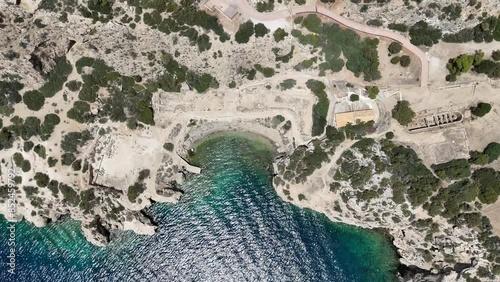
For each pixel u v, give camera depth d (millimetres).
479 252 100125
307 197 109625
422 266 108000
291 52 105312
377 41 101750
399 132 106125
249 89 110812
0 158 111812
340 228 113000
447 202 99188
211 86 110500
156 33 100438
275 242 113688
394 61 102625
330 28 101375
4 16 95438
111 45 102625
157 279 114938
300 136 112125
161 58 105062
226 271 114000
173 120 113812
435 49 101625
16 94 109000
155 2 98375
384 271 111250
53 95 110188
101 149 113688
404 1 95500
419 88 104312
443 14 96000
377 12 98125
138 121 113250
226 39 102438
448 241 102688
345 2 99125
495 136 100812
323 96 108562
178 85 109875
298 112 111375
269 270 113062
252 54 104938
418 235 105125
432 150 103625
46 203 113500
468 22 97188
